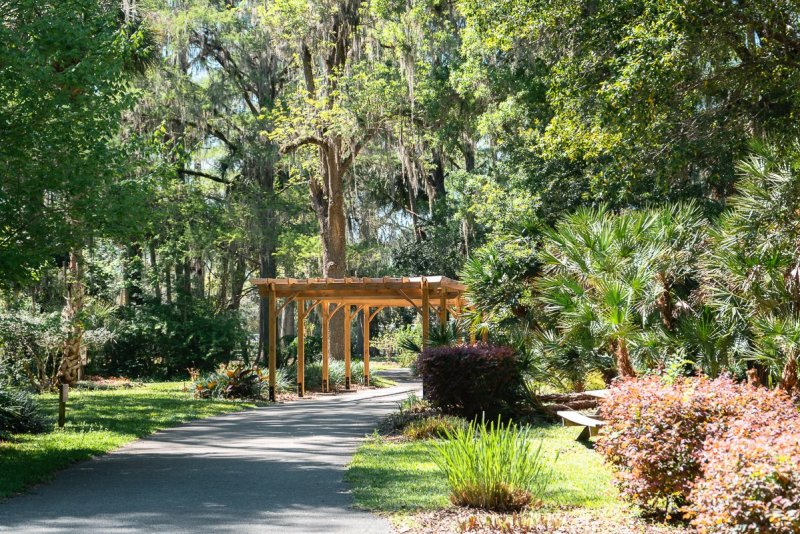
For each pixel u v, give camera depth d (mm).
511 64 26922
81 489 8477
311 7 28094
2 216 10352
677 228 13641
